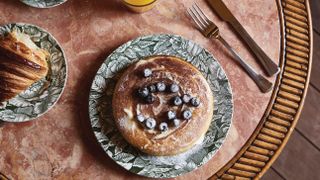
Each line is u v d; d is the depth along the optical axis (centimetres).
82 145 45
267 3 48
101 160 44
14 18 47
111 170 44
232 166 45
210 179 44
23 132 45
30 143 44
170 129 43
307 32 48
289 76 47
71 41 47
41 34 46
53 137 45
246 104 46
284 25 48
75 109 45
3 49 44
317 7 72
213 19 48
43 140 44
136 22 47
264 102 46
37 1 46
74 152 44
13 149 44
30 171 44
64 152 44
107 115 44
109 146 44
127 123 43
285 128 46
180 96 43
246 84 47
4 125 45
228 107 45
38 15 47
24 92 45
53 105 44
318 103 70
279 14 48
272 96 46
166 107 43
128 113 43
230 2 48
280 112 46
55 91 45
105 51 47
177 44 46
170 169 43
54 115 45
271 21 48
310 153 69
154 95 43
